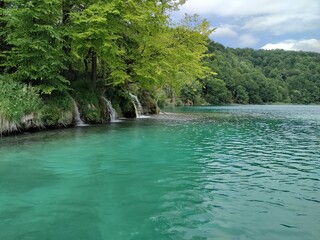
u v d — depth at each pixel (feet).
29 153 31.83
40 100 49.67
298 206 17.51
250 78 351.05
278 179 23.09
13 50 49.88
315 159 30.45
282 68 465.06
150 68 66.49
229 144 39.22
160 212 16.51
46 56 47.11
